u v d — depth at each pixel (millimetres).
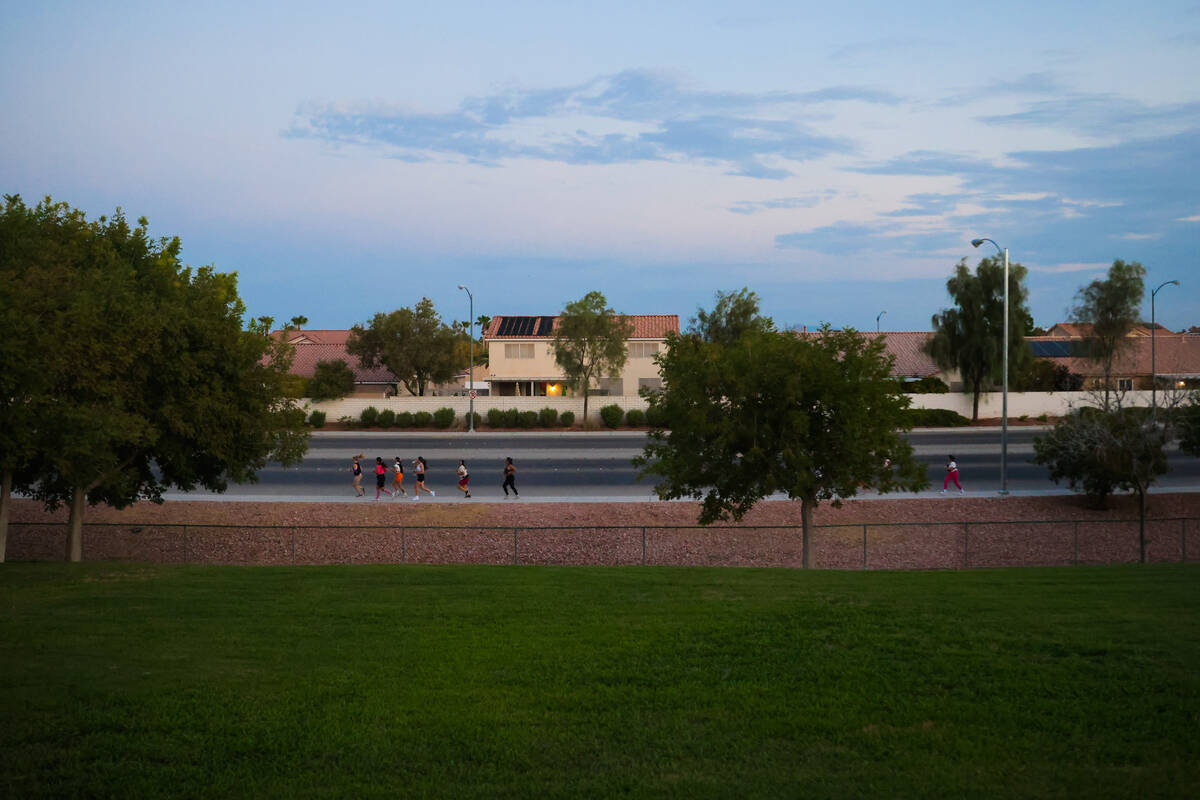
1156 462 25953
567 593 14742
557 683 9891
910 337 79750
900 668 10266
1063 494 33000
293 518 30312
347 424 59531
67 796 7199
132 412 20531
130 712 8938
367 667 10469
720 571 17562
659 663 10594
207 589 15172
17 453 16859
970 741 8195
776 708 9070
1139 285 58594
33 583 15758
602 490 34531
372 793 7266
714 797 7184
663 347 67688
